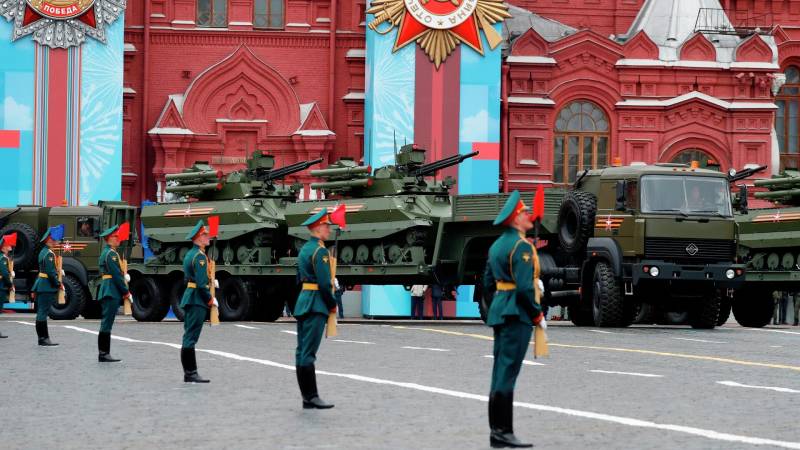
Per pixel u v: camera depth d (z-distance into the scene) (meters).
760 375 20.72
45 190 50.91
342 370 21.47
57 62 51.09
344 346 27.05
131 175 54.50
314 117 55.25
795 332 34.44
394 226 37.34
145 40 54.81
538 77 55.25
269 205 40.47
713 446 13.05
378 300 50.75
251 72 55.47
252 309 39.72
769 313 40.97
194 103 55.00
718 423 14.86
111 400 17.31
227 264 40.31
